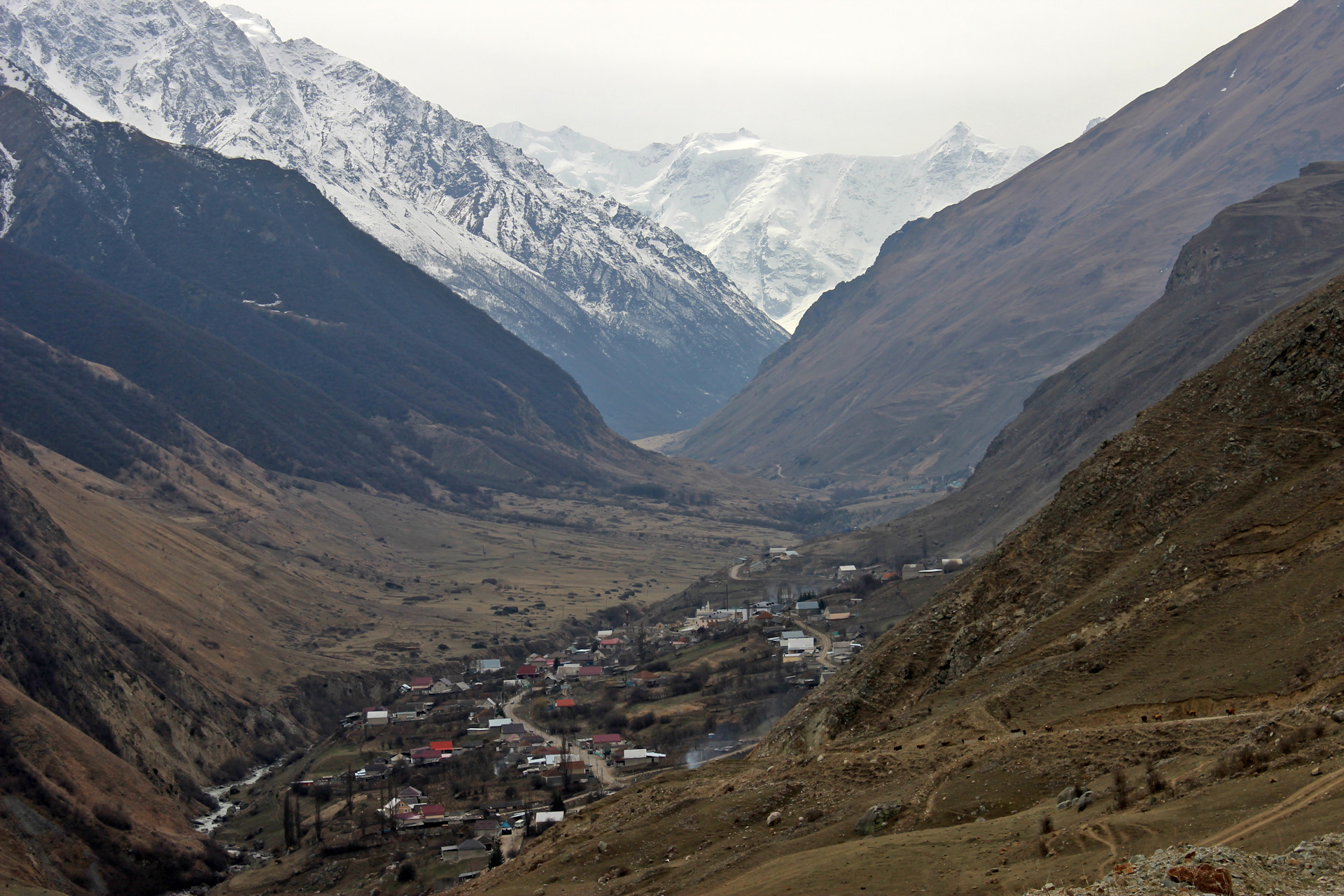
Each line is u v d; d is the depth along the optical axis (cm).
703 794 7694
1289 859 3725
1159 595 7731
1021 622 8919
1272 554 7394
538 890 7112
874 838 5862
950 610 9844
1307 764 4631
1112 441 9975
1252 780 4678
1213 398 9369
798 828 6569
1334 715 4928
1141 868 3872
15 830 14462
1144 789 5094
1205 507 8306
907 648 9775
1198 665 6588
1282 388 8800
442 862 14100
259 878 15025
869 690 9606
